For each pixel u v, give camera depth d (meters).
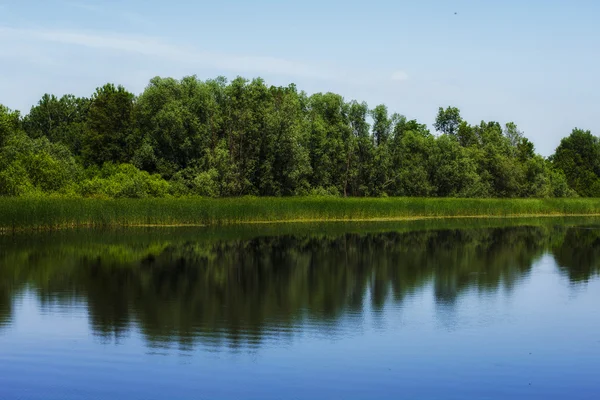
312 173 96.06
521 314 23.89
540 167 119.19
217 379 16.61
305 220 74.38
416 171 103.69
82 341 19.77
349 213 77.88
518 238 55.62
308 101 105.12
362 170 99.56
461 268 36.06
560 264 37.94
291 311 24.19
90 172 83.31
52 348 19.05
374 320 22.80
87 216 59.44
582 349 19.31
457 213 89.44
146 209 62.59
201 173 80.94
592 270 35.44
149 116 89.75
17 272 32.81
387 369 17.44
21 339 19.95
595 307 25.16
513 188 114.81
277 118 85.81
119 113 96.50
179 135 86.06
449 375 17.02
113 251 42.12
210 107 88.69
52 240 48.34
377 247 47.03
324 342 19.89
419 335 20.78
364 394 15.74
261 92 88.25
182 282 30.53
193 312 23.89
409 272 34.44
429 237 55.78
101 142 94.50
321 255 41.84
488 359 18.36
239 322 22.33
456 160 107.50
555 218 90.69
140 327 21.48
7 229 53.78
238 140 85.44
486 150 117.06
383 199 81.94
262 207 70.56
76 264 35.91
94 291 27.81
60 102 126.88
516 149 126.31
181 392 15.79
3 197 56.41
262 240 51.03
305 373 17.08
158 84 91.81
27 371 17.11
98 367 17.44
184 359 18.12
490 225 72.88
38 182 68.12
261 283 30.47
